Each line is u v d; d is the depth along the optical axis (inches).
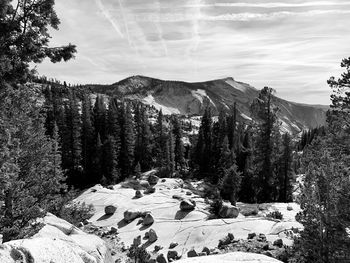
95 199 1740.9
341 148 679.7
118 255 949.8
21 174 610.9
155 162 3144.7
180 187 2074.3
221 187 1732.3
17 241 196.2
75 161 2637.8
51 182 671.8
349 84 719.1
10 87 341.4
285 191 1784.0
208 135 3031.5
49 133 2691.9
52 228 531.5
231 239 849.5
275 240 755.4
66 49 374.0
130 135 2847.0
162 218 1245.1
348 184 529.3
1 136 343.9
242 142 3051.2
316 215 537.6
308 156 609.9
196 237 970.1
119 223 1311.5
